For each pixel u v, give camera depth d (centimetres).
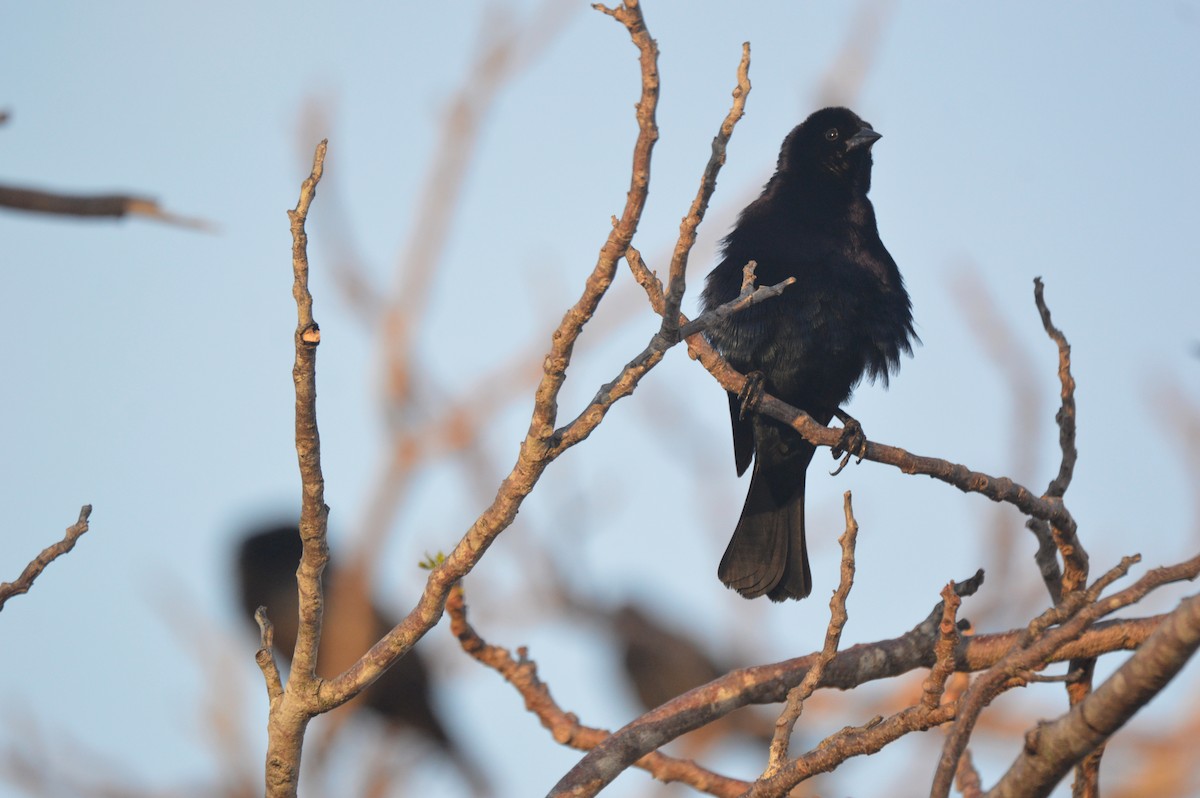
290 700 706
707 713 905
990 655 941
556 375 667
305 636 695
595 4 636
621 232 638
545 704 1030
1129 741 1127
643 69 632
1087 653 880
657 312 790
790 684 916
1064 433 959
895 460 915
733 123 666
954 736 659
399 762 1198
